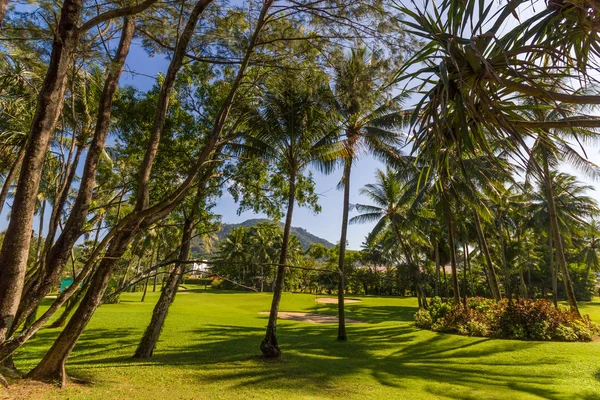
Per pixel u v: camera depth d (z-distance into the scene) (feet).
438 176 13.69
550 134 11.64
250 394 18.84
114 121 30.27
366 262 132.87
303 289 178.91
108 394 17.76
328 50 24.18
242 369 25.14
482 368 27.02
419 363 29.01
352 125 41.42
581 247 105.81
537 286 135.03
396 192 65.00
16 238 16.10
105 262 20.52
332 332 48.96
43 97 16.33
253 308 84.94
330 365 27.04
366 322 62.23
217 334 43.11
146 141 29.84
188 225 32.86
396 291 149.69
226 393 18.98
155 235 78.79
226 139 24.98
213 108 31.63
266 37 24.23
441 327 45.44
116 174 31.09
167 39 25.34
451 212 29.99
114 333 41.70
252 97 31.12
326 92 29.68
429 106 11.57
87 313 19.97
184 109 32.01
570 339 37.73
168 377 22.40
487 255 54.29
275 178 36.06
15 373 19.04
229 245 152.15
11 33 19.01
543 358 29.55
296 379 22.36
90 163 22.03
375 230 66.80
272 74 27.78
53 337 36.63
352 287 146.82
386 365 27.78
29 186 16.29
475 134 11.63
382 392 19.84
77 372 22.41
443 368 27.12
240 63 23.49
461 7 10.11
